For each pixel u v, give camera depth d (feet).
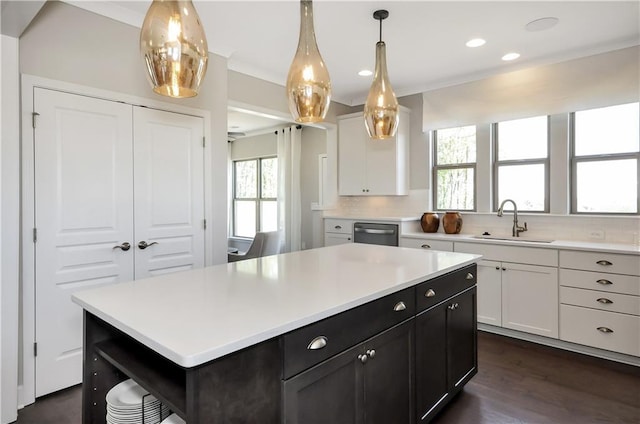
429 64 12.03
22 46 7.55
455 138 14.35
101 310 4.36
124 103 9.03
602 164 11.31
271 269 6.73
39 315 7.82
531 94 11.96
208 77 10.77
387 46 10.64
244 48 11.02
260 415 3.80
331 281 5.79
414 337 6.05
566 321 10.09
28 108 7.61
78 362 8.39
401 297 5.75
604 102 10.66
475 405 7.47
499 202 13.33
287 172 22.45
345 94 15.74
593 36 9.96
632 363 9.29
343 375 4.70
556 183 11.86
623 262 9.23
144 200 9.43
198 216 10.58
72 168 8.22
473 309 7.95
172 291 5.21
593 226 11.19
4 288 7.04
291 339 4.04
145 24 4.32
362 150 15.42
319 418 4.37
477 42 10.36
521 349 10.28
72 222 8.24
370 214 16.44
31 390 7.72
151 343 3.48
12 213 7.13
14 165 7.14
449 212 13.66
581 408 7.36
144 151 9.41
